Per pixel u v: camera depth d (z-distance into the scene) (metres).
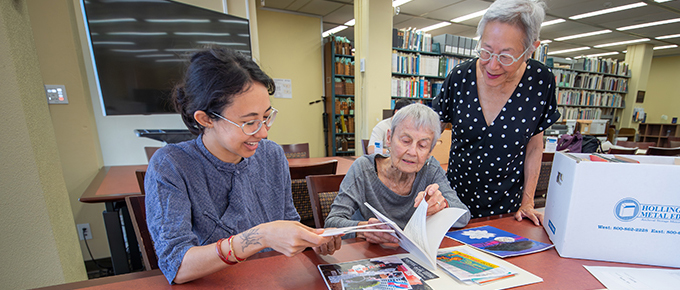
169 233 0.64
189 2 2.83
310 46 5.11
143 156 2.61
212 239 0.78
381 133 2.48
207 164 0.78
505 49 0.89
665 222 0.69
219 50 0.69
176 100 0.73
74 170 2.19
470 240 0.86
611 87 7.20
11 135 1.13
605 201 0.71
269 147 0.98
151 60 2.31
